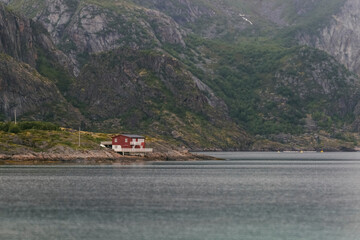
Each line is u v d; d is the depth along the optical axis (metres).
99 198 184.88
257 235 133.50
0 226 141.25
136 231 136.50
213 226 142.00
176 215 155.38
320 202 180.25
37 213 157.25
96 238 130.25
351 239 130.25
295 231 137.38
